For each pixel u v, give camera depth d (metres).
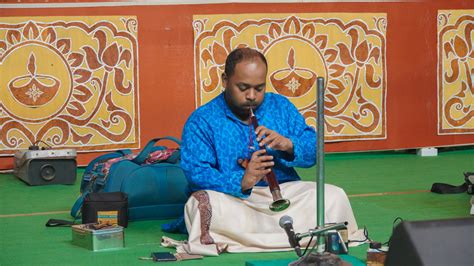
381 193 6.38
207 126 4.50
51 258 4.23
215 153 4.50
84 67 7.91
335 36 8.46
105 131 8.02
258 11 8.24
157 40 8.07
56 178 7.11
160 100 8.12
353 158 8.66
